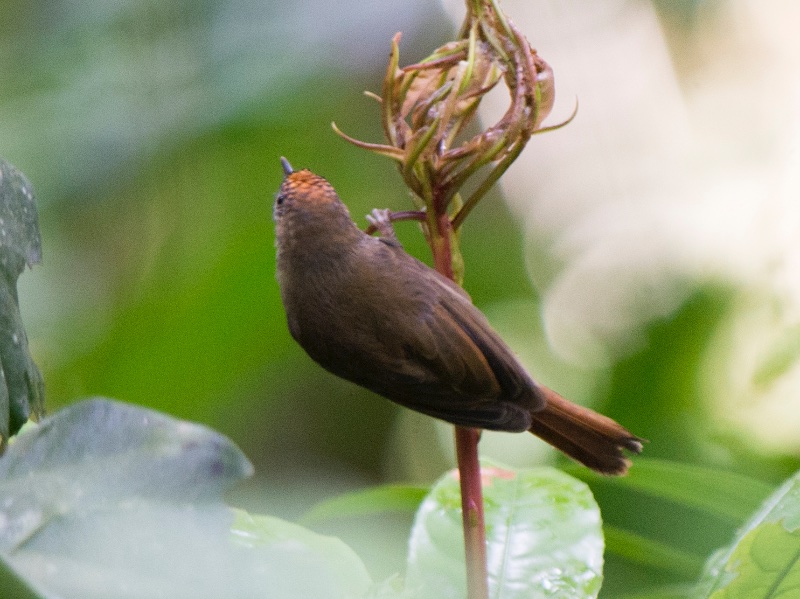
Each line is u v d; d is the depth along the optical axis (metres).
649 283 11.70
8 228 3.95
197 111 8.98
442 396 5.81
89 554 2.81
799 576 4.12
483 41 4.42
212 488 2.97
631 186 12.46
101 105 9.07
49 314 10.09
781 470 9.33
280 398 11.44
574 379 11.61
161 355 9.10
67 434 3.06
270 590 2.76
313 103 9.38
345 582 4.40
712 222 11.62
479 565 4.43
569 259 12.47
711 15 12.55
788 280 10.03
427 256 10.38
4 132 9.07
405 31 9.18
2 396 3.59
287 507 7.82
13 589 2.59
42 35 9.34
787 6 12.38
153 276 9.62
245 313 9.14
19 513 2.89
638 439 5.77
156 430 3.06
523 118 4.39
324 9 9.05
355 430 12.03
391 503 5.81
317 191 6.22
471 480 4.48
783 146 11.55
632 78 12.84
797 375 9.64
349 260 6.05
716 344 10.13
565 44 12.96
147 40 9.11
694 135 12.44
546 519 4.95
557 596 4.65
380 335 5.88
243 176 9.67
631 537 6.34
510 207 12.83
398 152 4.46
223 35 9.08
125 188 9.38
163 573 2.79
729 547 4.57
